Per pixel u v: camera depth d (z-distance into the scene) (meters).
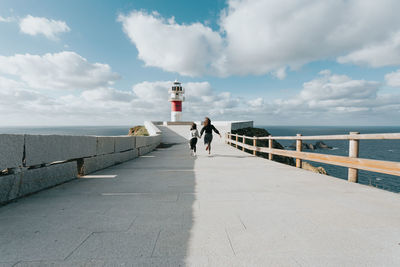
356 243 2.21
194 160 8.91
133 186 4.62
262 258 1.95
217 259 1.93
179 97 43.59
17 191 3.75
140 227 2.59
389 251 2.06
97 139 6.50
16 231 2.47
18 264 1.85
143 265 1.84
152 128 19.44
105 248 2.11
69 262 1.88
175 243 2.21
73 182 4.98
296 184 4.77
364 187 4.48
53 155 4.63
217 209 3.20
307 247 2.14
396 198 3.72
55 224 2.67
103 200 3.64
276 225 2.64
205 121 10.63
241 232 2.46
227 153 11.59
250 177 5.52
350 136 4.93
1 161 3.46
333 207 3.27
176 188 4.45
